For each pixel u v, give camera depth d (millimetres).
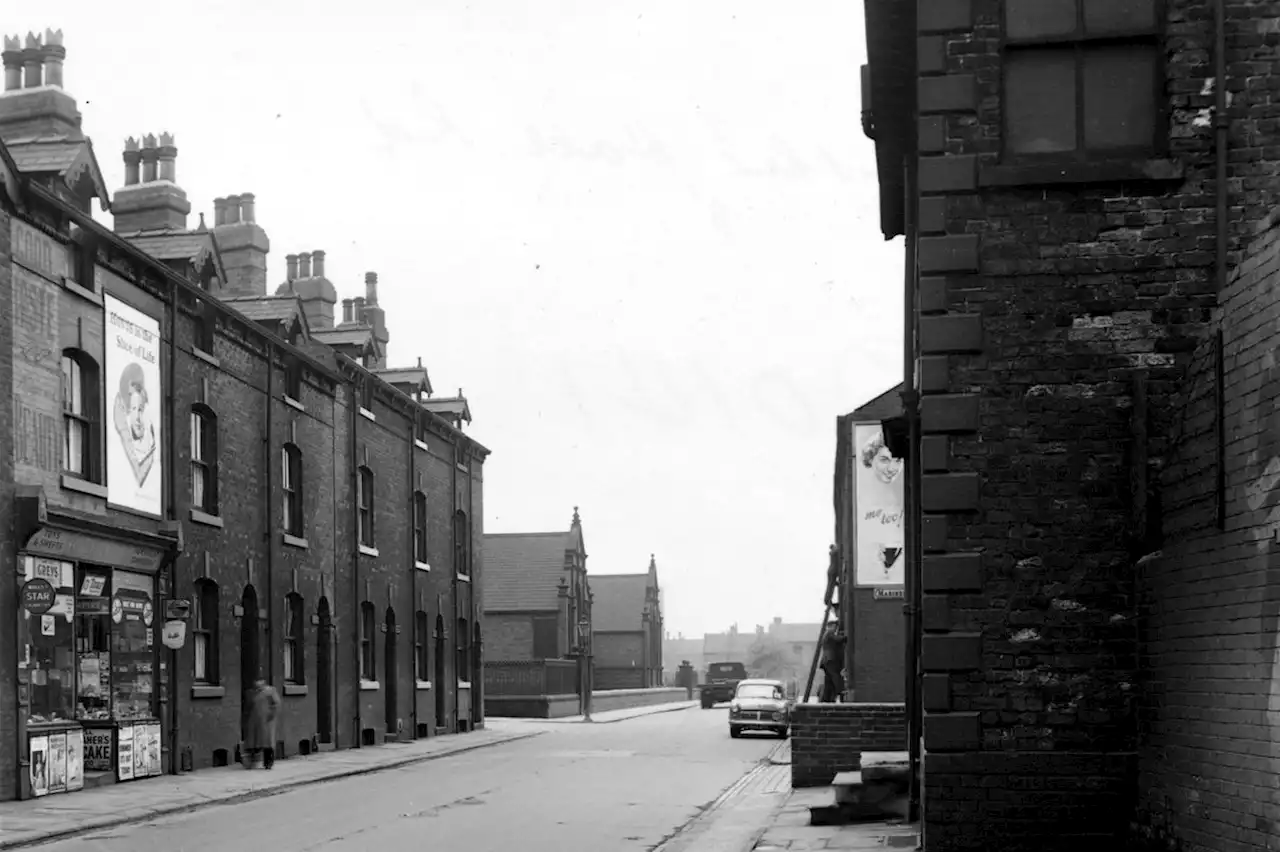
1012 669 11258
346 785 24828
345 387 36562
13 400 21062
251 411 30266
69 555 22328
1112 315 11414
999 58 11695
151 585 25359
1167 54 11477
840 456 35375
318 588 33969
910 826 15953
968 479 11398
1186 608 10117
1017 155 11625
